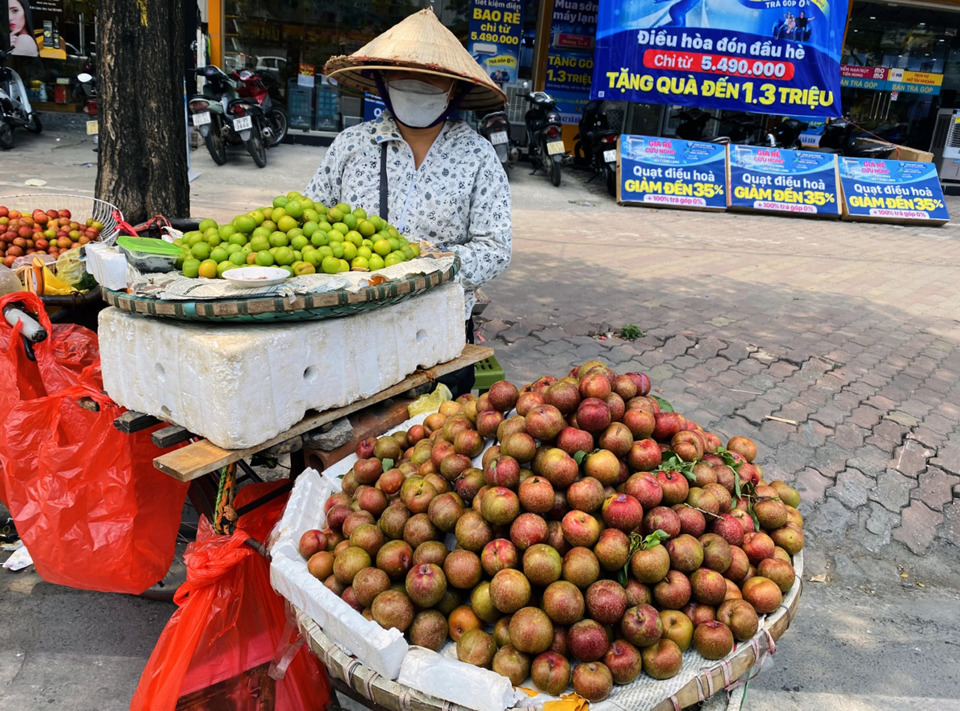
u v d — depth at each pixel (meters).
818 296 7.10
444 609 1.71
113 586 2.31
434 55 2.53
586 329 5.75
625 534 1.72
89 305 2.78
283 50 12.76
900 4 13.70
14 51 12.40
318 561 1.86
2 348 2.38
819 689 2.58
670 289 7.00
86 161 10.62
